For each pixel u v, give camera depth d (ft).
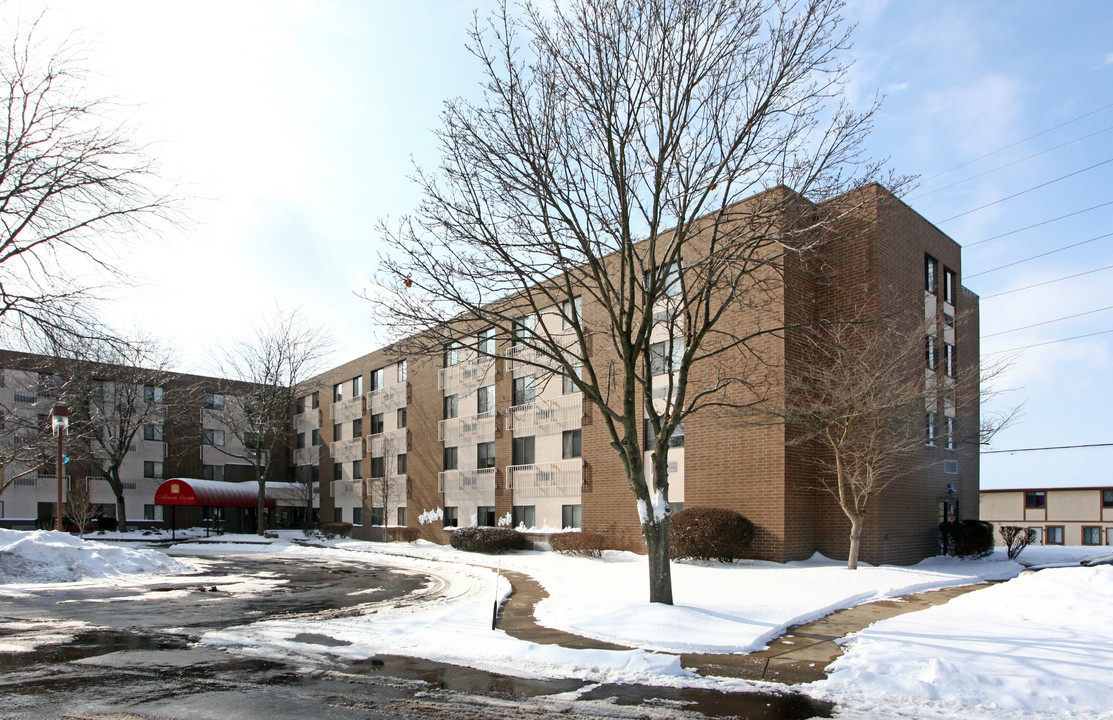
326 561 89.86
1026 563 72.23
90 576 66.08
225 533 163.84
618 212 41.91
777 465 65.51
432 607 46.73
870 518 65.82
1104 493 135.64
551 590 52.26
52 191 45.24
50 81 44.86
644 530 39.96
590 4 39.34
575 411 90.22
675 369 75.61
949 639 31.30
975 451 86.74
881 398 56.59
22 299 45.37
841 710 22.81
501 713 22.26
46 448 102.32
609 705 23.21
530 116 40.73
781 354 64.18
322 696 24.00
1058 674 25.45
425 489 123.54
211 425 175.94
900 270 70.08
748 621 35.88
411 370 129.80
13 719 21.25
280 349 159.02
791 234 40.98
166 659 29.84
